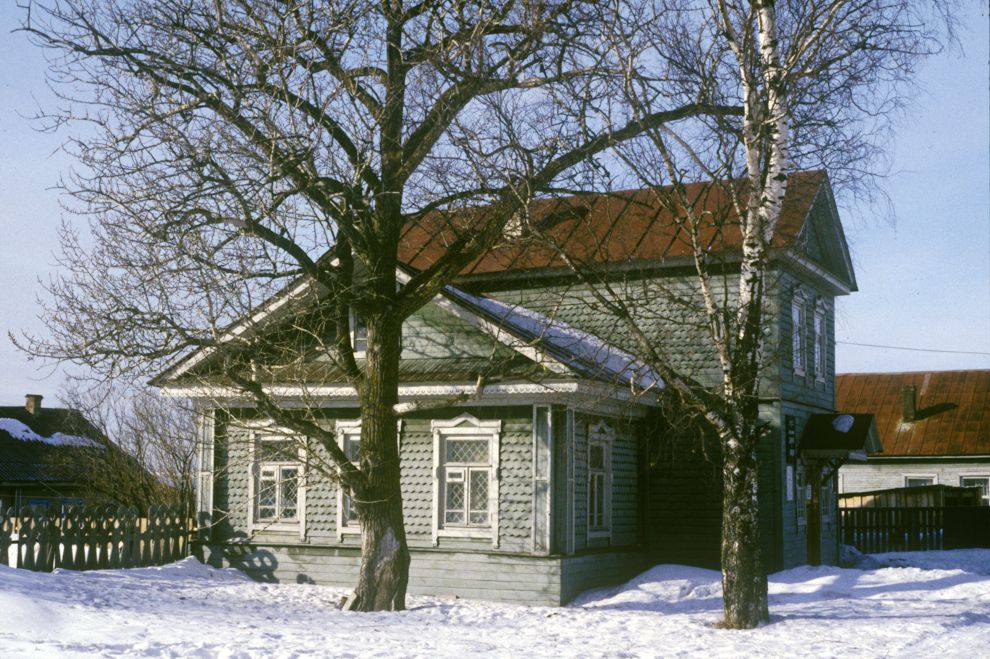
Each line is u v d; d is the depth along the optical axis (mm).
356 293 18078
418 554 21500
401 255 26844
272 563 22906
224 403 22625
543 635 15102
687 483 24531
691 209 16562
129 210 16250
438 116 17109
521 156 16797
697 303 23969
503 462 21047
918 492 36719
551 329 23922
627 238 24984
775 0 16594
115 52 16203
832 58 16188
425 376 21281
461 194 17719
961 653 13180
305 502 22875
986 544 34156
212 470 23766
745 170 17000
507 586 20594
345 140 17797
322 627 14773
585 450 21859
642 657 12828
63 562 20812
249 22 16688
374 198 17906
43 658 10086
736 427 16328
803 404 26172
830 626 15891
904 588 21188
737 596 16172
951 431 42438
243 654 11367
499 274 25734
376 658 11617
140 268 16266
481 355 21766
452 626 15953
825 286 28203
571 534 20625
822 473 27766
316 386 21688
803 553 25781
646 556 24375
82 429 39656
